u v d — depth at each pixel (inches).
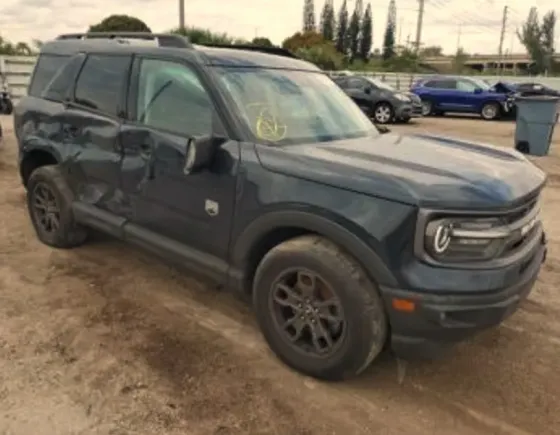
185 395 116.6
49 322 143.9
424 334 108.6
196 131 139.1
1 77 597.3
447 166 118.5
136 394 116.1
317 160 119.5
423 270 105.0
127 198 158.4
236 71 145.3
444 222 104.1
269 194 121.3
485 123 782.5
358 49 2970.0
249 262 131.5
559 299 170.4
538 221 130.0
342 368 117.4
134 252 193.8
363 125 161.0
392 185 107.4
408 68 1727.4
